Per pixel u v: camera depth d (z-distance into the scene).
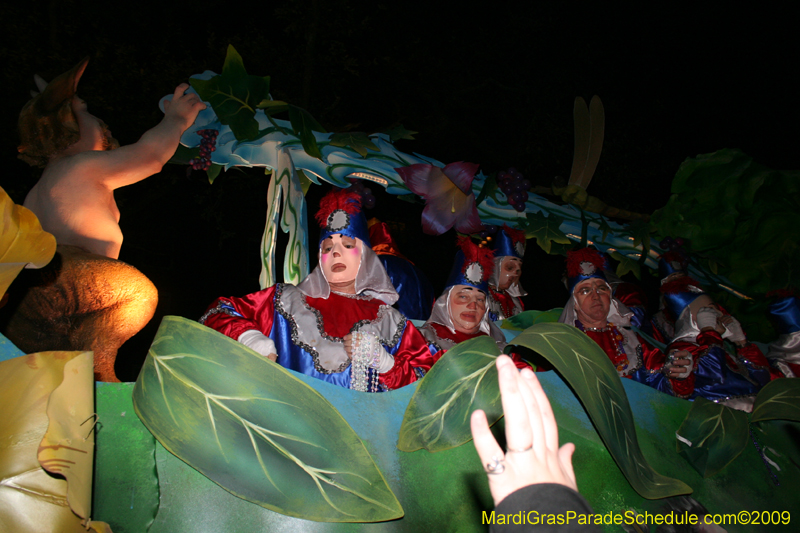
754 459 3.07
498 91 9.73
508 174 4.07
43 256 1.93
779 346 4.40
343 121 8.98
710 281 4.84
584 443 2.67
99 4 7.89
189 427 1.95
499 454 1.25
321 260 3.11
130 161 2.87
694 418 3.02
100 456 1.89
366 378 2.81
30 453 1.69
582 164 4.47
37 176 6.96
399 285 4.30
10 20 7.13
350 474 2.05
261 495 1.96
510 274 4.42
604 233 4.57
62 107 2.83
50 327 2.43
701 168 4.73
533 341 2.55
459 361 2.42
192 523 1.93
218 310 2.78
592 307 3.90
